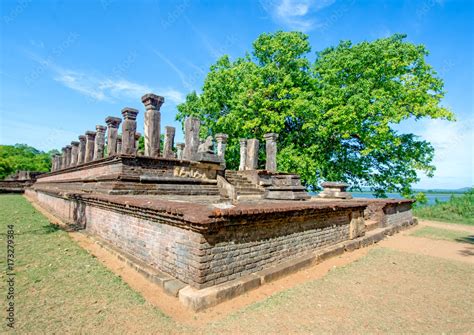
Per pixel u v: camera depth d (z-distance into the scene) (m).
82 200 8.90
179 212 4.33
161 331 3.30
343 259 6.99
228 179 12.80
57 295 4.12
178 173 9.87
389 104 17.05
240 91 20.39
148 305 3.89
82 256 5.98
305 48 20.19
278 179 10.66
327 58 20.72
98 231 7.61
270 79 19.78
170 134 13.93
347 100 17.83
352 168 19.77
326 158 20.14
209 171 10.88
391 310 4.14
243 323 3.59
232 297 4.30
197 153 10.73
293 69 20.12
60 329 3.24
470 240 10.61
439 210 20.27
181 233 4.50
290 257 5.95
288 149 18.55
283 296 4.47
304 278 5.47
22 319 3.43
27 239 7.52
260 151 21.69
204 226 3.99
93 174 11.12
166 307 3.91
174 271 4.59
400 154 18.86
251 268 4.95
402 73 18.33
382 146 17.77
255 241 5.07
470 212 18.98
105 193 8.30
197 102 22.95
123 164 8.55
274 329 3.48
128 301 3.98
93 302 3.93
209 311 3.87
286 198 10.01
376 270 6.11
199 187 10.23
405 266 6.49
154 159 9.23
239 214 4.42
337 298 4.51
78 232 8.60
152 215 5.11
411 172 19.12
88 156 14.74
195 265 4.15
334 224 7.68
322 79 20.38
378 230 10.56
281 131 21.23
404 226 13.20
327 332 3.46
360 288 4.99
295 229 6.16
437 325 3.71
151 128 9.53
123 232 6.27
